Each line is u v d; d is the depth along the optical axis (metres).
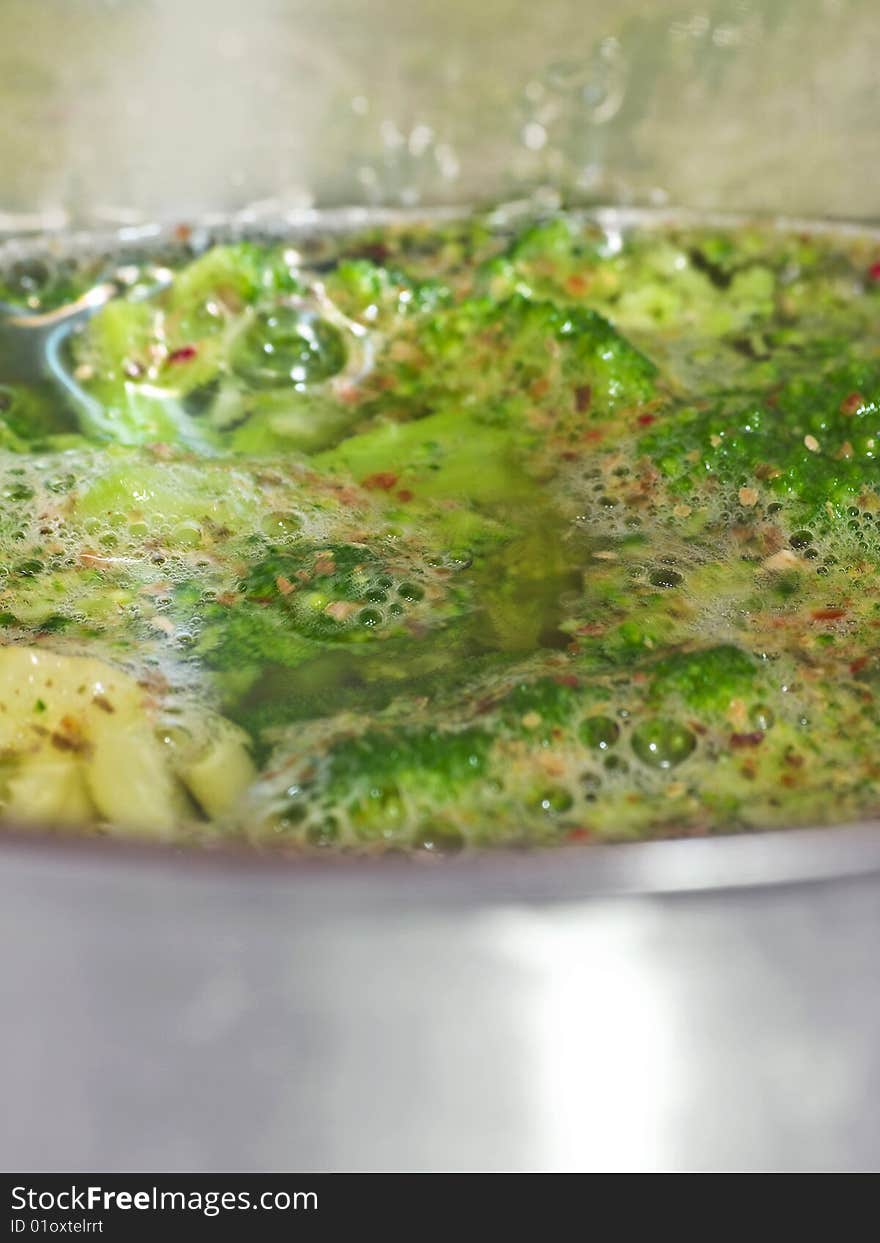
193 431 0.35
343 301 0.37
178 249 0.41
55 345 0.37
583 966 0.26
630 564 0.33
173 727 0.30
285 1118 0.26
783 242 0.41
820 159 0.41
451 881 0.25
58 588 0.32
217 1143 0.26
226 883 0.25
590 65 0.40
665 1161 0.27
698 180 0.41
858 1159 0.27
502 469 0.34
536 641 0.31
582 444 0.35
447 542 0.33
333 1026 0.26
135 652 0.31
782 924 0.26
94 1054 0.26
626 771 0.30
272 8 0.39
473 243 0.41
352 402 0.36
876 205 0.41
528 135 0.41
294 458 0.35
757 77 0.40
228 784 0.29
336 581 0.32
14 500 0.34
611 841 0.29
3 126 0.40
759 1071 0.26
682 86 0.40
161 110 0.40
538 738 0.30
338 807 0.29
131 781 0.29
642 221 0.41
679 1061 0.26
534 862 0.25
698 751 0.30
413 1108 0.26
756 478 0.34
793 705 0.30
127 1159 0.26
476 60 0.40
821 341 0.38
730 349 0.37
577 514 0.33
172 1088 0.26
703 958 0.26
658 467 0.34
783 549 0.33
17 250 0.40
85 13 0.38
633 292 0.39
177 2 0.39
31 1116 0.26
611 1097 0.26
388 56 0.40
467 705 0.30
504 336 0.36
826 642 0.31
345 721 0.30
